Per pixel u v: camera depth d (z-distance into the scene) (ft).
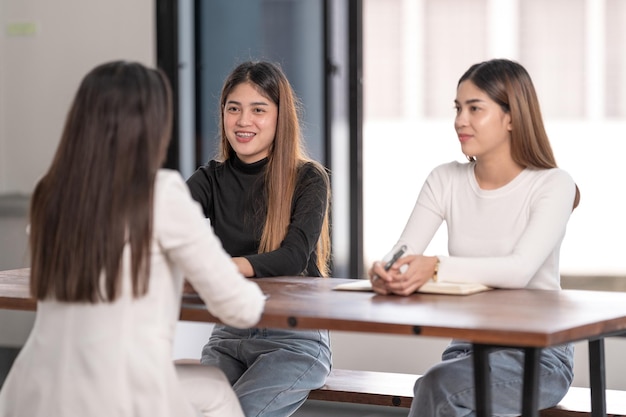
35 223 7.93
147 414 7.73
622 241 16.84
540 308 8.55
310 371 11.00
